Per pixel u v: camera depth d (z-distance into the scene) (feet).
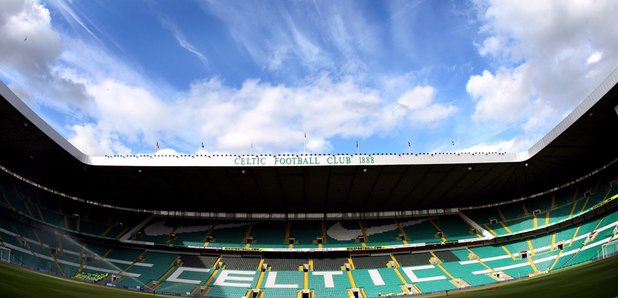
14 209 140.26
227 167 145.28
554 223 160.86
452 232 184.24
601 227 141.18
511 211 186.50
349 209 195.52
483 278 151.33
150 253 172.96
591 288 66.18
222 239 181.68
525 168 153.28
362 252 177.78
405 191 173.78
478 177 159.94
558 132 127.13
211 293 148.05
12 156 139.64
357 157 143.95
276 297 147.54
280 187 166.81
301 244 179.73
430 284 151.53
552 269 138.92
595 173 164.14
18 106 109.91
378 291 149.89
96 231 172.45
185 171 149.69
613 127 123.44
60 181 162.50
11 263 115.75
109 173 152.87
